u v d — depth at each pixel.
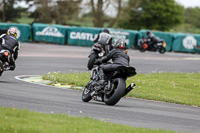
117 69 31.75
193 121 28.62
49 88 41.81
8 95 33.78
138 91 45.53
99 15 189.50
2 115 22.70
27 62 70.12
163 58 100.06
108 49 56.19
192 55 122.88
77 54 95.38
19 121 21.27
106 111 29.38
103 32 57.81
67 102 32.75
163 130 22.44
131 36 133.38
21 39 128.12
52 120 22.16
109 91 32.31
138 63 81.12
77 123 21.94
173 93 46.78
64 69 62.19
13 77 48.84
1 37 42.31
